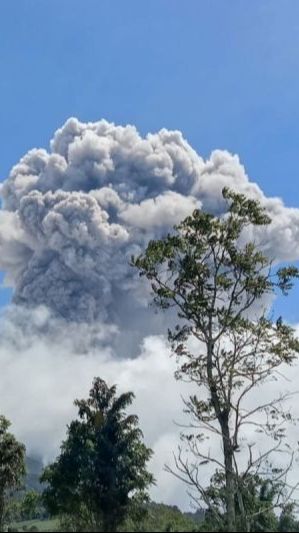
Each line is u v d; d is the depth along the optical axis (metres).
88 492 51.31
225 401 48.69
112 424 54.19
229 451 47.91
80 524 48.53
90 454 52.50
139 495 52.12
